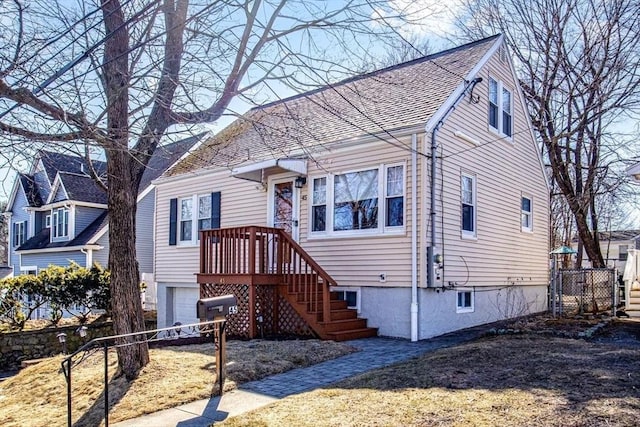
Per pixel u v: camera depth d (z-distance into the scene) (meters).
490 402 5.17
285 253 11.33
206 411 5.67
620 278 16.17
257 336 10.89
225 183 14.80
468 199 12.09
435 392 5.66
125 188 6.95
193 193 15.80
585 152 20.27
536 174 15.94
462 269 11.54
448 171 11.21
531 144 15.73
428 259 10.44
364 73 6.55
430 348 9.06
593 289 13.70
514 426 4.49
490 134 13.21
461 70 12.48
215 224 14.89
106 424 5.09
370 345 9.59
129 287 7.04
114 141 5.16
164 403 5.96
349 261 11.57
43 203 26.20
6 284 14.53
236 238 11.57
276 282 11.23
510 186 14.18
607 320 11.67
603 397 5.13
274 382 6.80
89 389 6.79
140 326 7.13
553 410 4.82
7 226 28.98
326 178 12.20
